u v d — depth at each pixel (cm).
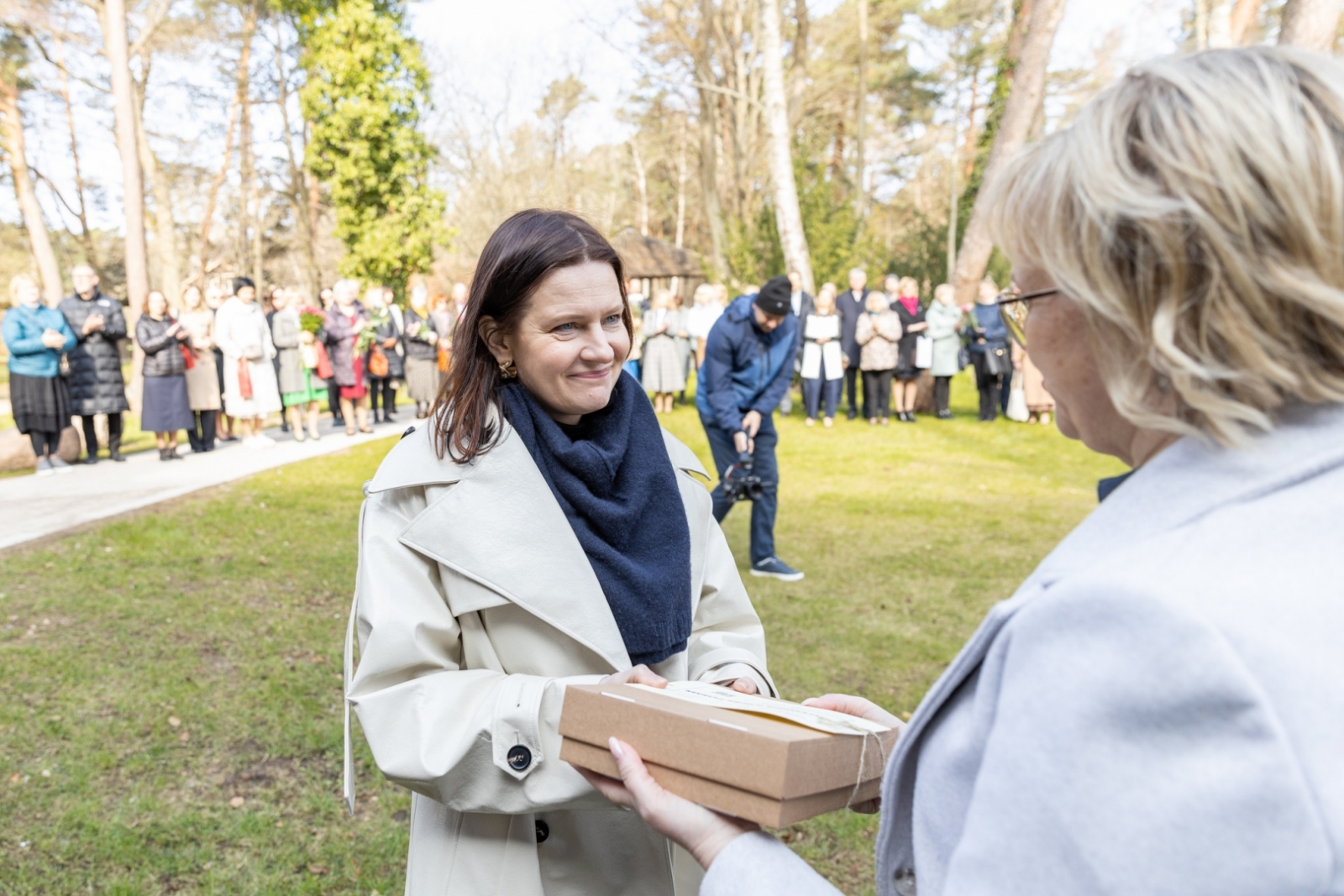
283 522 644
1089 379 79
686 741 92
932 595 521
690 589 145
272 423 1307
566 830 135
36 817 281
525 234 133
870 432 1146
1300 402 69
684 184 4338
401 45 2192
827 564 583
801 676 402
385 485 133
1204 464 68
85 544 560
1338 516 64
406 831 286
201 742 330
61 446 880
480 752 120
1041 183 75
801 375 1215
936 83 3531
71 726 334
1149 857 57
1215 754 57
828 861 277
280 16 2716
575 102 3419
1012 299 83
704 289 1301
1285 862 56
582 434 144
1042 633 65
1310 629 59
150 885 254
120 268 3488
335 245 3712
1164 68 70
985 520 708
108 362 877
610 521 137
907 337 1227
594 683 121
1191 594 60
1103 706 60
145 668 386
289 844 276
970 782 73
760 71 2481
